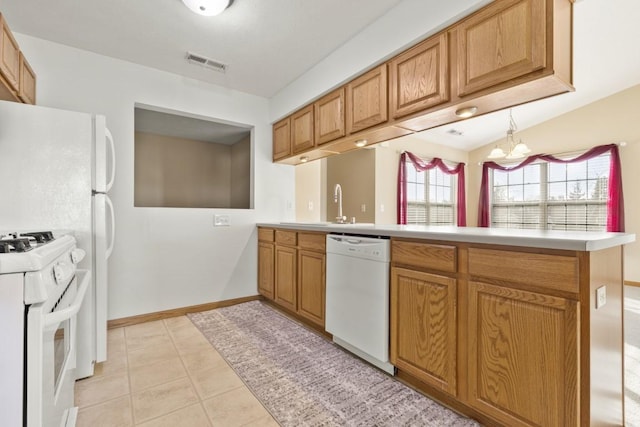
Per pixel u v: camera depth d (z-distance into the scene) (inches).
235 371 71.9
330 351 82.6
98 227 71.6
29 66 82.9
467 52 64.2
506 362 48.6
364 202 185.5
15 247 32.0
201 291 116.5
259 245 129.9
